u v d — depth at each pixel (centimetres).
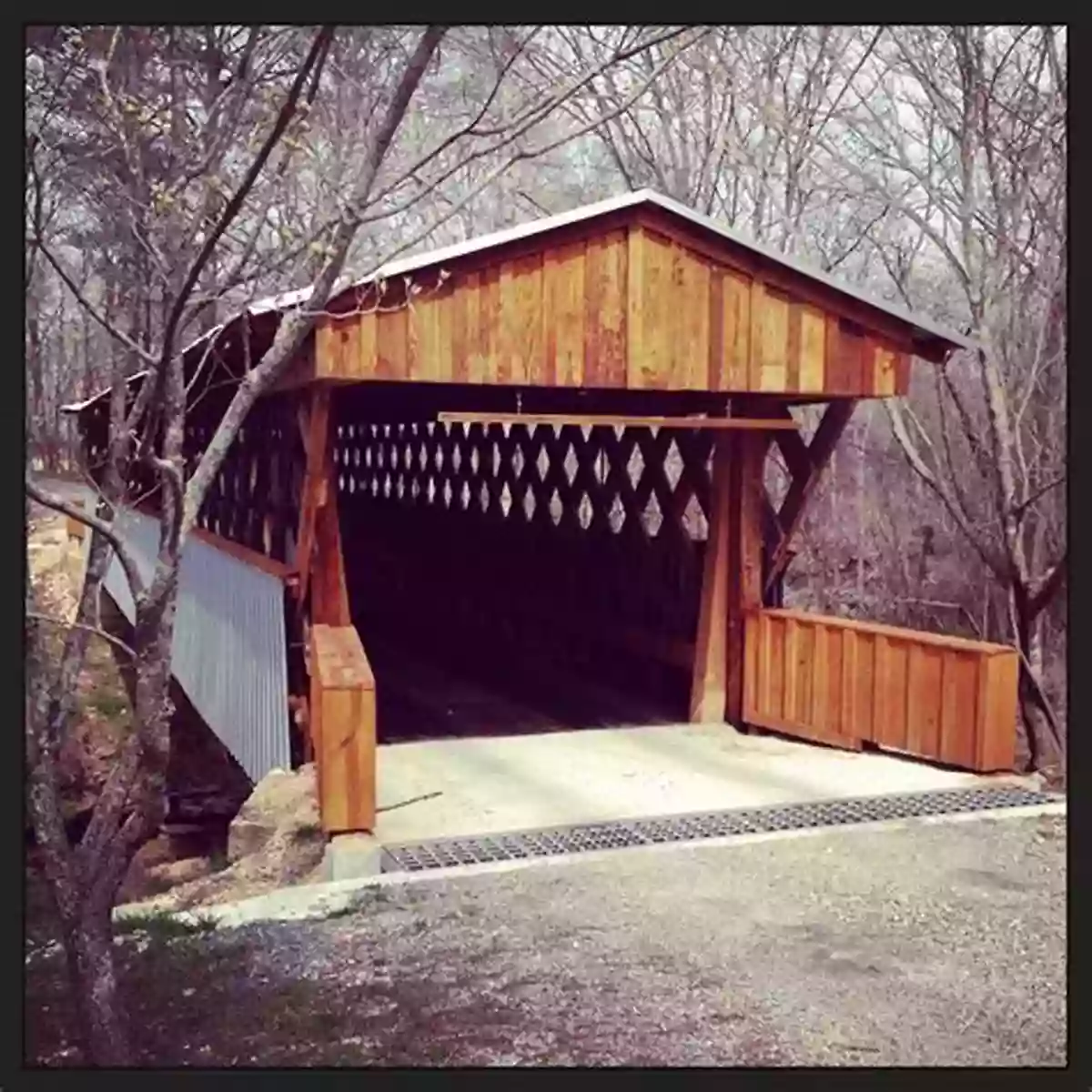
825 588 1483
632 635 995
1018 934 505
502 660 1184
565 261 748
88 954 404
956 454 1344
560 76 832
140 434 638
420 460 1430
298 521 820
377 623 1407
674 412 930
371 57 594
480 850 608
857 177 1541
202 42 471
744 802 695
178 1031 426
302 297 467
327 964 482
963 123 1212
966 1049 415
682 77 1525
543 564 1138
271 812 675
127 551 398
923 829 648
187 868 818
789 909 534
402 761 790
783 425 817
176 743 1073
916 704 778
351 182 515
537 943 499
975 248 1283
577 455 1088
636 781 741
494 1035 421
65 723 437
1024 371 1249
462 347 720
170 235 440
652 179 1557
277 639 759
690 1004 448
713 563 899
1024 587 1059
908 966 478
